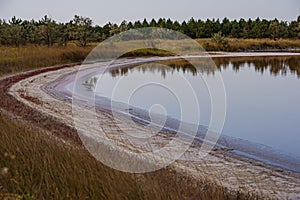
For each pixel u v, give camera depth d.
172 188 4.98
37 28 41.50
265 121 13.36
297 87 23.72
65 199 4.42
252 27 75.25
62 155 5.68
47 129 8.91
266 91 21.81
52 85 19.69
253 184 6.68
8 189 4.57
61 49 35.03
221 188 5.68
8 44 39.22
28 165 5.14
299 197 6.18
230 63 39.78
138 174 5.64
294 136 11.00
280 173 7.39
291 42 65.75
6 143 5.93
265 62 41.38
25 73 24.28
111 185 4.75
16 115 10.38
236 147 9.38
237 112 15.11
